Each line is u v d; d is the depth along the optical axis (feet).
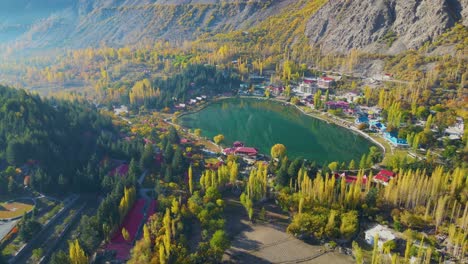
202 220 561.02
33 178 636.07
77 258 456.45
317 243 545.03
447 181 631.15
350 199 590.14
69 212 609.01
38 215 590.96
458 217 555.28
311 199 601.62
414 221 553.23
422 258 483.92
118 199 576.20
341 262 507.71
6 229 549.95
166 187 645.51
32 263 496.23
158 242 494.59
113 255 506.07
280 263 507.71
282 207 613.93
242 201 612.29
